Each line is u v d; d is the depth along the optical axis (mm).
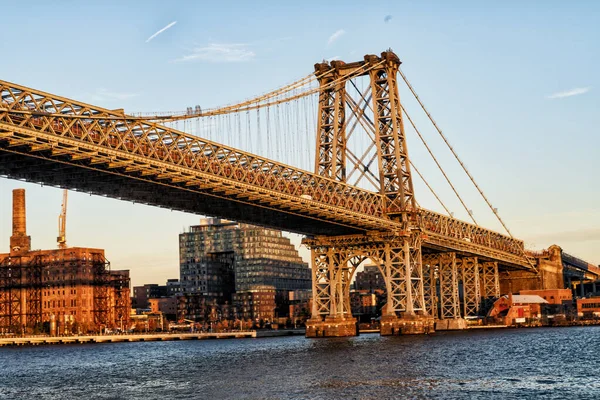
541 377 105250
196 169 136000
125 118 119312
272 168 156125
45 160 117750
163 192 145750
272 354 156750
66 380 124938
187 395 95000
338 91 195500
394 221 194375
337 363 127688
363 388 95938
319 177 170500
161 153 129500
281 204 158750
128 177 126875
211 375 116938
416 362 126312
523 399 86938
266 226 183750
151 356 186250
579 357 132875
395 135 194125
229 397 91750
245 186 146000
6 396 104188
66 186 132000
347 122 196250
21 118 108250
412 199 196000
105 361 175750
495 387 95875
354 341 184875
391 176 195625
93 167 120938
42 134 107750
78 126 116688
